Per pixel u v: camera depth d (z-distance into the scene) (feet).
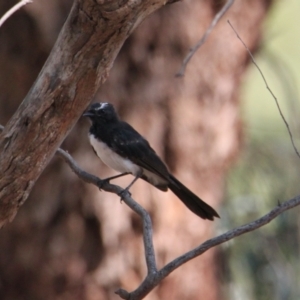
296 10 75.87
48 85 18.52
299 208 44.65
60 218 40.91
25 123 19.02
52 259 41.11
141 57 40.93
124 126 31.91
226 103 43.39
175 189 30.81
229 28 42.42
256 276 45.96
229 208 46.52
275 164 47.14
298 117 46.44
